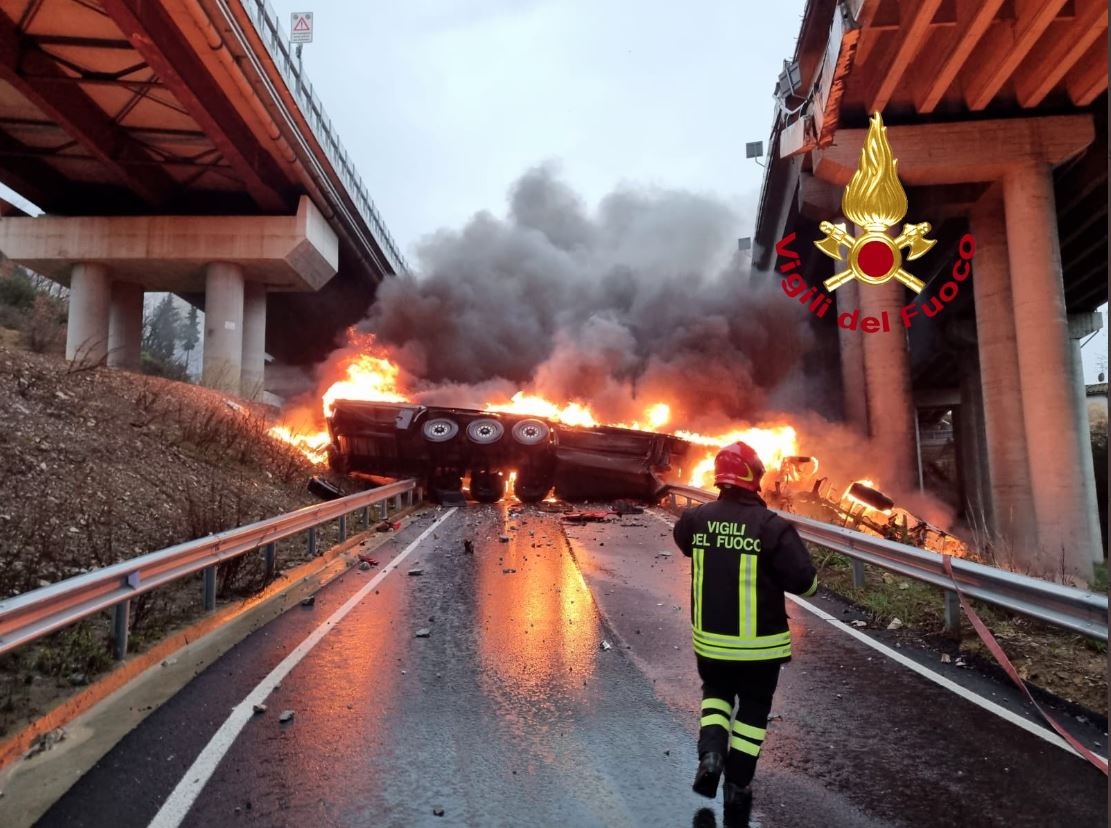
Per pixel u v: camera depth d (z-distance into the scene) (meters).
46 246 29.31
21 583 6.23
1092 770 3.70
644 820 3.23
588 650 5.84
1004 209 28.55
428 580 8.59
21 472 8.41
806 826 3.17
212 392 18.80
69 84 22.42
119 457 10.46
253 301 32.12
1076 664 5.29
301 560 9.27
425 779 3.60
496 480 18.77
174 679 5.05
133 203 31.58
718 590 3.27
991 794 3.46
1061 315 25.08
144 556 5.42
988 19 19.52
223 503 10.93
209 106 22.77
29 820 3.17
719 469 3.45
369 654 5.68
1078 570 23.73
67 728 4.17
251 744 3.98
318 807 3.32
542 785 3.55
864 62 23.62
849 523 14.75
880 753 3.94
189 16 18.83
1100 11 19.67
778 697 4.82
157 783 3.53
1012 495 28.36
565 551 10.76
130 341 31.95
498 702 4.68
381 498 13.41
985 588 5.55
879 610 7.09
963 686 5.00
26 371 11.91
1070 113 25.78
